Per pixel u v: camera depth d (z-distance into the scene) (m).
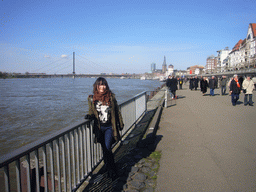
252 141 5.33
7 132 11.14
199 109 10.95
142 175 3.56
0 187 3.55
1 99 33.47
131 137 6.12
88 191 3.14
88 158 3.46
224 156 4.34
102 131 3.30
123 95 37.31
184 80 58.69
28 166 2.08
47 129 11.77
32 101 29.66
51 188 2.57
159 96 21.97
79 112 17.94
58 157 2.59
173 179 3.39
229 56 91.88
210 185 3.16
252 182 3.23
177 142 5.35
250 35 65.56
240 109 10.83
